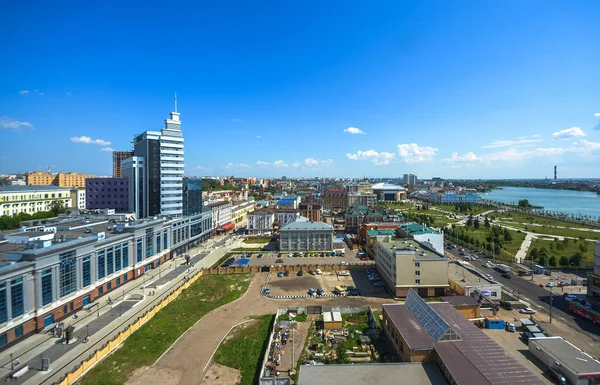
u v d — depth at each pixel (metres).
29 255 68.38
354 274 117.75
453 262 104.19
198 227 166.62
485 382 45.00
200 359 61.16
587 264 125.88
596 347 65.25
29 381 53.06
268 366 58.22
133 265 108.31
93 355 58.78
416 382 48.34
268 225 196.38
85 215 143.62
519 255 142.50
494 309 81.06
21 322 66.00
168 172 152.38
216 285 104.38
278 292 99.06
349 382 48.22
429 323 61.84
